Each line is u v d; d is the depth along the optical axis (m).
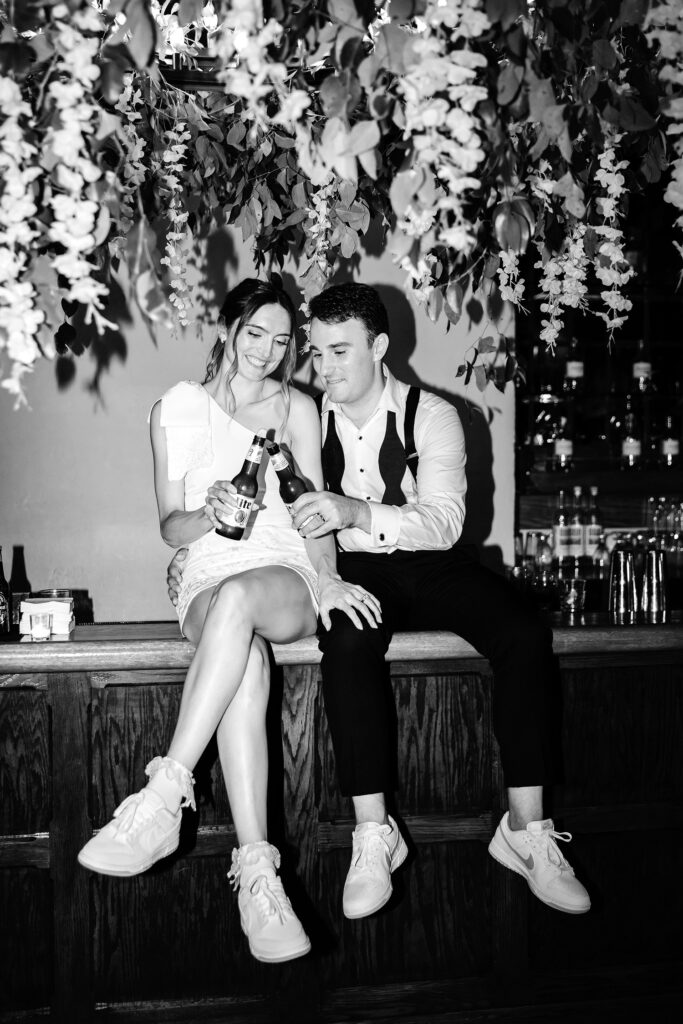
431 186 1.55
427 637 2.28
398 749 2.33
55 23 1.54
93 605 3.26
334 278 3.27
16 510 3.21
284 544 2.31
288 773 2.29
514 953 2.37
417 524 2.35
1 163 1.53
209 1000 2.28
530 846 2.14
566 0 1.66
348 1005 2.32
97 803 2.25
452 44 1.75
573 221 2.22
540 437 3.90
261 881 1.98
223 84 2.50
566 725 2.40
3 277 1.55
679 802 2.45
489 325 3.34
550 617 2.53
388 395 2.54
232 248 3.22
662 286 3.98
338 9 1.57
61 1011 2.24
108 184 1.58
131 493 3.25
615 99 1.74
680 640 2.39
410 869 2.34
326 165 1.60
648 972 2.44
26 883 2.24
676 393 4.04
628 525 3.91
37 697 2.23
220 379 2.36
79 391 3.20
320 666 2.24
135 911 2.26
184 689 2.04
